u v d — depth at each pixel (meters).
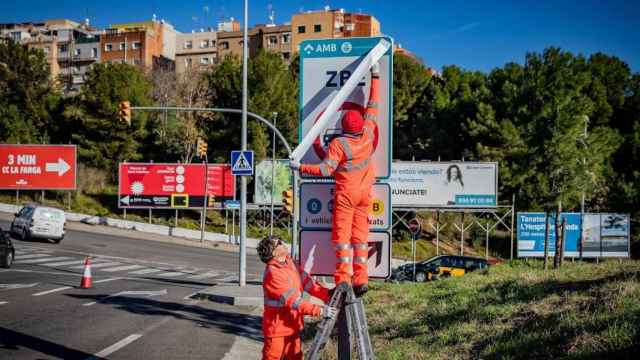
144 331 10.88
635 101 53.75
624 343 5.70
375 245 6.69
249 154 18.16
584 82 47.50
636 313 6.46
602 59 56.41
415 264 26.89
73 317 11.96
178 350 9.36
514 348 6.61
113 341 9.79
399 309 10.28
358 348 5.50
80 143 53.41
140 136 54.44
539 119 42.44
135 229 45.41
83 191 51.38
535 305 8.07
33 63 60.12
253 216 50.03
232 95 50.59
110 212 48.50
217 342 10.20
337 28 81.12
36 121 58.03
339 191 5.74
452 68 60.28
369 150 5.86
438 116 54.28
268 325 5.86
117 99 53.06
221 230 47.22
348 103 6.86
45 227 33.00
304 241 6.86
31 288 16.33
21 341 9.40
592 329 6.36
